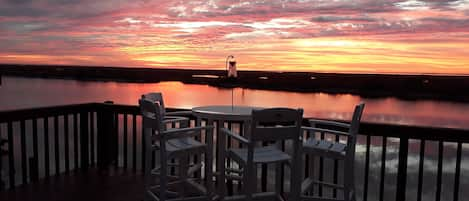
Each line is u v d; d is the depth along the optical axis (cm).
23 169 373
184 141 310
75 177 397
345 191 286
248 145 259
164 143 271
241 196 304
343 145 305
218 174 336
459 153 284
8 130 349
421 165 298
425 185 698
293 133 266
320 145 303
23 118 358
